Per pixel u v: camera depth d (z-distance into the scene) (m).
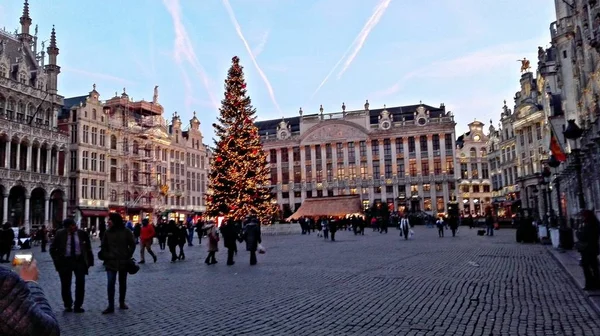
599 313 8.71
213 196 45.03
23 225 48.91
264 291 12.13
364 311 9.45
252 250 19.02
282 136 108.00
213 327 8.33
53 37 57.34
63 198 54.97
